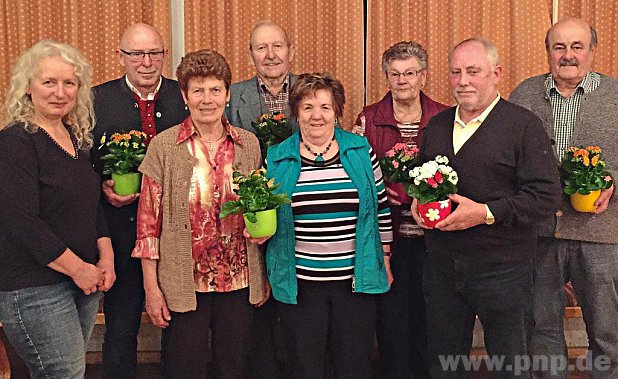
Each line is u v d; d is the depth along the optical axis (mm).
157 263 2613
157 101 3105
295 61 4180
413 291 3115
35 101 2260
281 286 2592
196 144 2594
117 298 2967
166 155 2570
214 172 2578
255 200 2434
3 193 2176
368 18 4145
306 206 2559
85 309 2459
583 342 3709
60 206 2285
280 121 2992
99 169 2971
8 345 3512
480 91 2453
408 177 2613
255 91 3324
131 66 3018
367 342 2629
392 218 3070
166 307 2584
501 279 2490
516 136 2445
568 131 2922
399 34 4180
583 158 2738
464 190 2506
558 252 2939
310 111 2564
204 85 2508
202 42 4156
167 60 4160
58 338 2275
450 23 4145
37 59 2240
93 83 4129
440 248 2592
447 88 4191
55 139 2307
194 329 2566
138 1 4105
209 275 2557
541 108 2973
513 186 2488
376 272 2602
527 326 2533
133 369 3033
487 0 4117
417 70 3068
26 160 2201
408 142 3139
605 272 2873
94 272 2342
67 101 2293
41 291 2252
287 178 2586
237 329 2607
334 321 2613
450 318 2627
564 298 2996
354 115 4191
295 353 2592
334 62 4191
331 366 3098
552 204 2420
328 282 2576
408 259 3092
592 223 2846
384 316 3145
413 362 3201
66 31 4094
